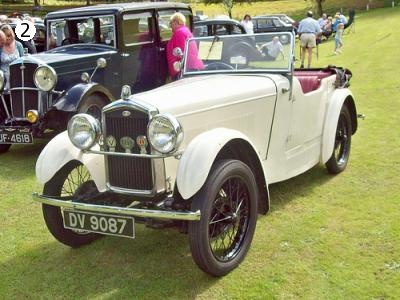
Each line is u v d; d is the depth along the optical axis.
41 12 36.16
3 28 7.37
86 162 3.55
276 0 48.88
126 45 7.17
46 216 3.66
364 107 8.02
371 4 39.62
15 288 3.43
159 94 3.60
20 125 6.54
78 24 7.34
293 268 3.43
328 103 4.99
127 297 3.22
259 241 3.83
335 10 39.38
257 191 3.61
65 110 6.13
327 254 3.58
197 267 3.53
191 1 44.88
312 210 4.33
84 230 3.40
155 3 7.66
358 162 5.49
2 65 7.39
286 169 4.42
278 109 4.21
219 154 3.53
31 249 4.00
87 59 6.76
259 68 4.41
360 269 3.36
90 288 3.36
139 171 3.39
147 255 3.76
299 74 5.24
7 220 4.62
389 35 19.53
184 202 3.27
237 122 3.86
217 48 4.54
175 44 6.62
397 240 3.70
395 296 3.05
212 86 3.94
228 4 34.56
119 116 3.35
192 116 3.51
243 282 3.30
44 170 3.55
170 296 3.20
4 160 6.67
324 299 3.07
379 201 4.42
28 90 6.41
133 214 3.17
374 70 11.73
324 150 4.89
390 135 6.41
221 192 3.31
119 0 38.81
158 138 3.15
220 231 3.39
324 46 19.70
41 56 6.74
